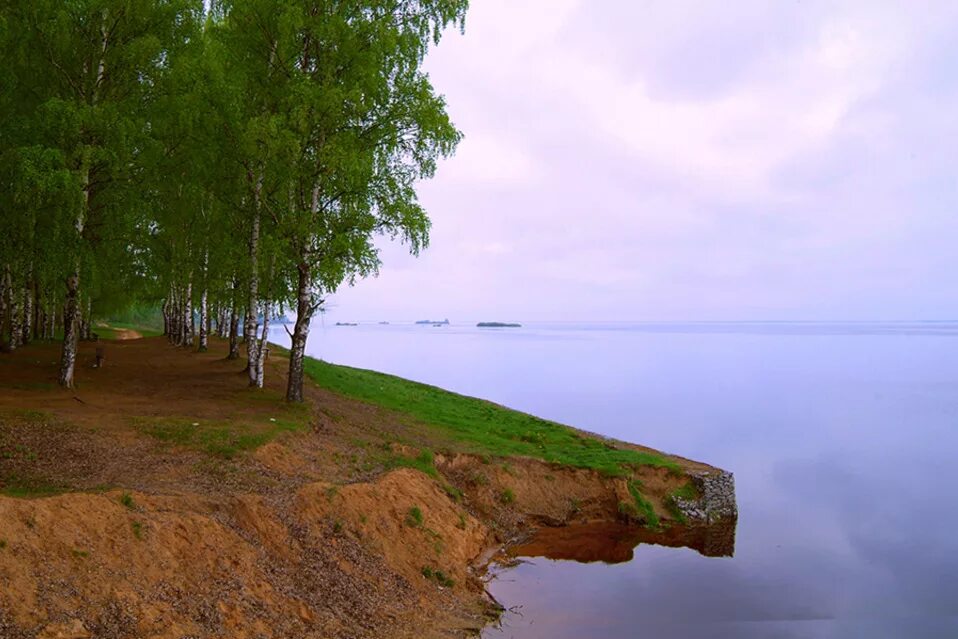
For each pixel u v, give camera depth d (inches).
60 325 1967.3
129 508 446.0
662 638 607.2
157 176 846.5
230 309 1523.1
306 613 462.0
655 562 836.0
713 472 1085.8
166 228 1089.4
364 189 853.2
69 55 799.7
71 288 826.8
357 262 842.2
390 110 882.8
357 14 880.3
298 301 962.1
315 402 1019.3
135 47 784.9
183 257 1103.0
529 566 773.9
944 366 5654.5
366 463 800.3
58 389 817.5
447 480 894.4
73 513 403.9
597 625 620.4
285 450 715.4
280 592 467.2
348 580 538.0
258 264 1001.5
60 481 495.8
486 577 713.6
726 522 1028.5
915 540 1081.4
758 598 748.6
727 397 3211.1
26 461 526.0
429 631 525.7
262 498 560.1
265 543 512.4
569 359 5689.0
